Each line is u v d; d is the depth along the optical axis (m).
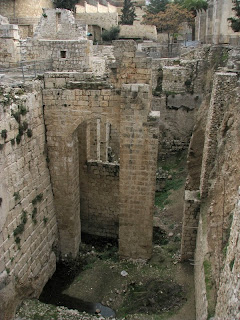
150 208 15.90
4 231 12.27
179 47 44.19
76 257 17.89
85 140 18.05
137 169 15.29
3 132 11.91
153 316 13.23
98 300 14.86
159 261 16.94
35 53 19.53
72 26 21.64
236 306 6.49
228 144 13.48
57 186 16.56
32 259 14.60
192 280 15.09
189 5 50.41
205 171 16.02
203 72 32.06
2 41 19.98
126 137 14.81
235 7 30.86
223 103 16.25
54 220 17.02
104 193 19.05
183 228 15.89
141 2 75.06
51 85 15.14
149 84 14.08
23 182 13.66
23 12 41.53
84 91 14.70
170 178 28.27
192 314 13.08
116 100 14.54
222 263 10.06
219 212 11.99
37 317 13.08
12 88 13.44
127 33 55.22
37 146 14.90
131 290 15.15
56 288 15.75
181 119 32.81
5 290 12.35
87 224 20.17
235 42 30.66
